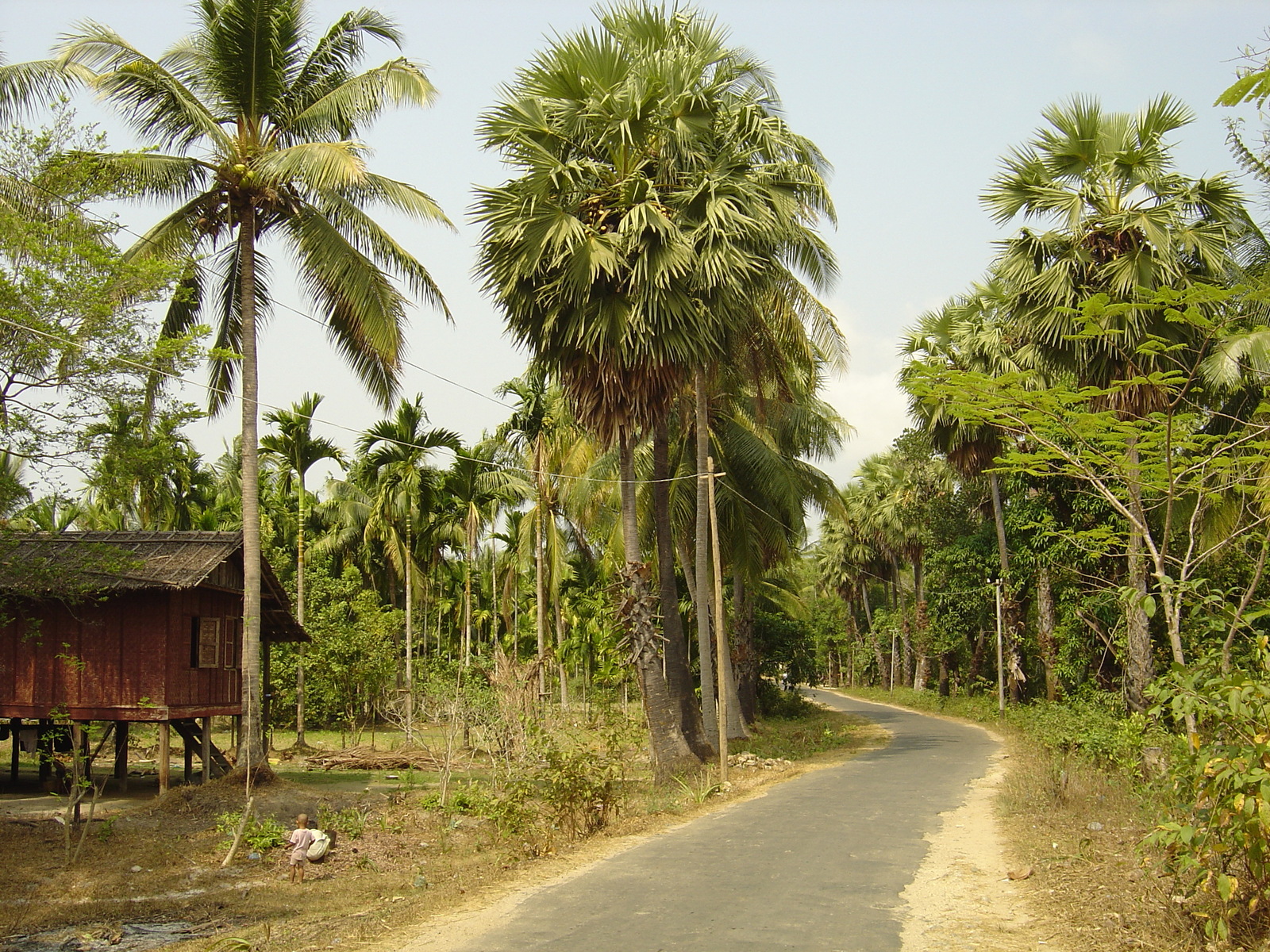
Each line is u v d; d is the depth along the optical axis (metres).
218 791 15.66
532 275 17.94
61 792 17.80
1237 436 10.27
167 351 13.89
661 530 22.64
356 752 23.92
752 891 8.98
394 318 17.78
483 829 14.10
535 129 18.48
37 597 14.76
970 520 39.94
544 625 29.75
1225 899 6.05
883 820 13.06
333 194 17.12
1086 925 7.44
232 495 41.66
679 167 19.52
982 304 32.34
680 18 20.92
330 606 28.34
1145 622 18.86
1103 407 16.09
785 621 40.75
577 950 7.20
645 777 19.98
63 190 13.66
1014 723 31.31
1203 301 9.45
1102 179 16.95
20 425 12.74
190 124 16.72
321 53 17.80
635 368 17.73
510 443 30.45
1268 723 6.50
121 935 9.00
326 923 9.02
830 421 31.05
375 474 31.38
